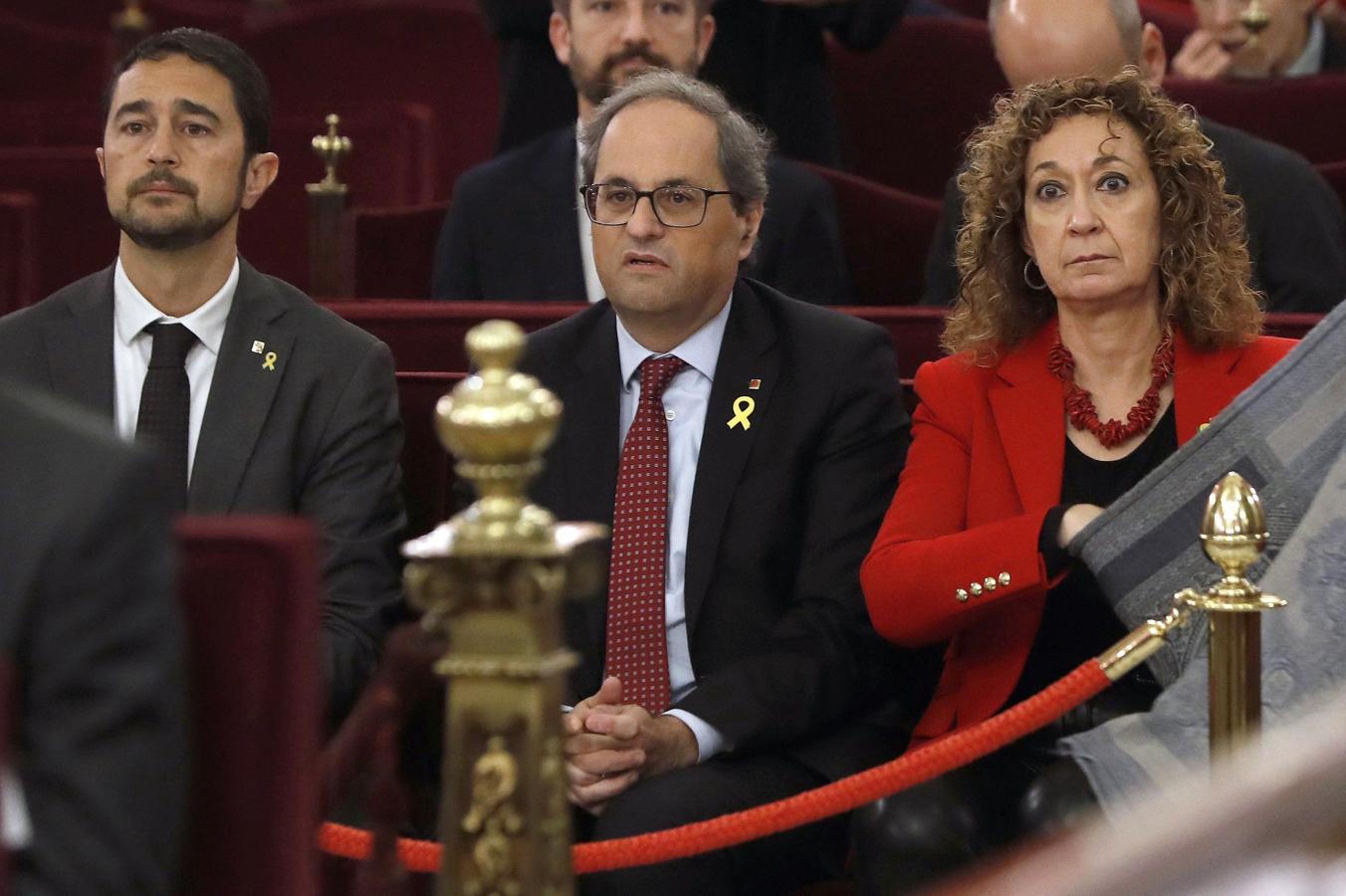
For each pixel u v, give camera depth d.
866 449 12.16
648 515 11.94
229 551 6.66
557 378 12.38
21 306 18.52
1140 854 3.03
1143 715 10.07
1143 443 11.39
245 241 21.70
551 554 7.26
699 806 10.81
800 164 17.78
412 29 25.55
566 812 7.61
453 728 7.42
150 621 5.85
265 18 26.97
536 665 7.38
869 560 11.45
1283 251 16.42
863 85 22.67
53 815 5.70
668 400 12.25
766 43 20.55
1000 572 10.85
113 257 20.75
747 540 11.88
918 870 10.49
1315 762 3.11
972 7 27.05
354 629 11.45
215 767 6.61
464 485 12.52
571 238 17.66
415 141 22.28
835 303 17.22
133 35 26.28
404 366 13.66
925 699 12.54
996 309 11.79
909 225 18.92
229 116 12.09
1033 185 11.46
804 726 11.42
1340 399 10.55
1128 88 11.45
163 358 11.94
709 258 12.06
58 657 5.75
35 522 5.80
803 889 11.49
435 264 18.14
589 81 17.83
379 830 8.42
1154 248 11.37
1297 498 10.48
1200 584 10.50
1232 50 22.48
